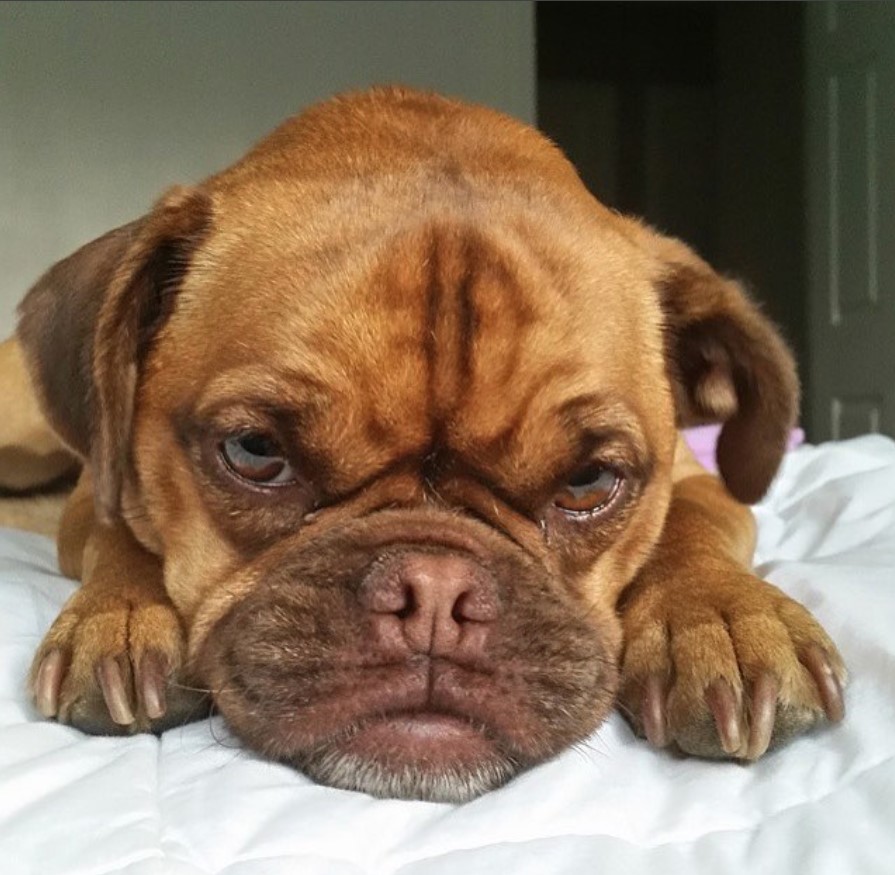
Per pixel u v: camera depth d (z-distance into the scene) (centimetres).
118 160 84
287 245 28
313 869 18
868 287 89
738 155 142
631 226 36
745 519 36
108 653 25
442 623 23
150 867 18
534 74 96
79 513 37
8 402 45
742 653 24
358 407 25
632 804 21
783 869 19
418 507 26
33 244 82
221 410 26
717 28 147
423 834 20
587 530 28
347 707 23
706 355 33
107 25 83
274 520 26
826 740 24
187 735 25
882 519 40
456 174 30
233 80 87
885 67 86
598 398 27
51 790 21
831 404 94
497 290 27
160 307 29
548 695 24
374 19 90
